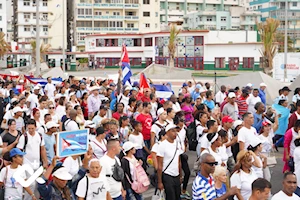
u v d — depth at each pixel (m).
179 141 10.77
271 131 11.81
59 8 97.81
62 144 8.49
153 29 104.75
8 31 110.88
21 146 10.27
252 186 6.81
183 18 120.06
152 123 13.79
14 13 101.50
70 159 8.97
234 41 80.75
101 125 11.41
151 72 34.22
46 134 11.06
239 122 12.16
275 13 115.62
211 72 77.12
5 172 8.50
